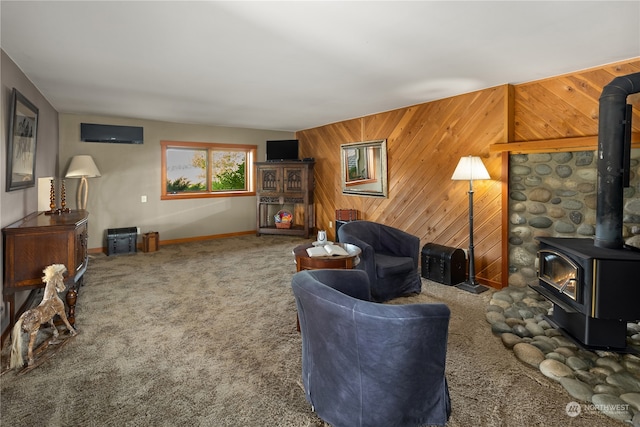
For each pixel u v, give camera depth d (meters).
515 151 3.49
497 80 3.47
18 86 2.99
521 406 1.83
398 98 4.25
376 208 5.36
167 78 3.39
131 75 3.28
